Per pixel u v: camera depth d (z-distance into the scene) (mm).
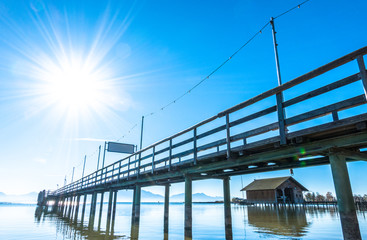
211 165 9992
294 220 22812
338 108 5516
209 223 22922
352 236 5203
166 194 16609
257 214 31922
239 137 8000
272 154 7672
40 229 17922
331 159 6176
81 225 20656
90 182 26766
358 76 5227
